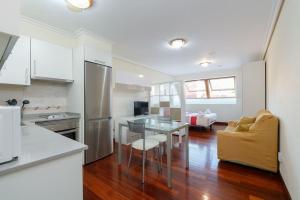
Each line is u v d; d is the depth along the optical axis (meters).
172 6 2.13
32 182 0.86
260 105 4.39
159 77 6.63
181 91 4.49
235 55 4.42
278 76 2.55
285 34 2.01
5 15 0.83
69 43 2.95
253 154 2.46
